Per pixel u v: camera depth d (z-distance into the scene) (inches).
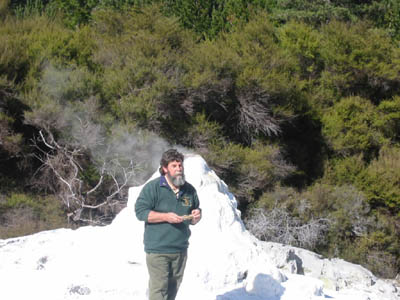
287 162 786.2
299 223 670.5
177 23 845.2
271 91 746.8
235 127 770.2
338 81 880.9
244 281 209.8
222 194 245.0
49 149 672.4
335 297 243.6
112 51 740.0
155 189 160.9
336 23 940.0
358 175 752.3
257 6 1061.8
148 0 1003.9
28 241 250.4
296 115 765.9
